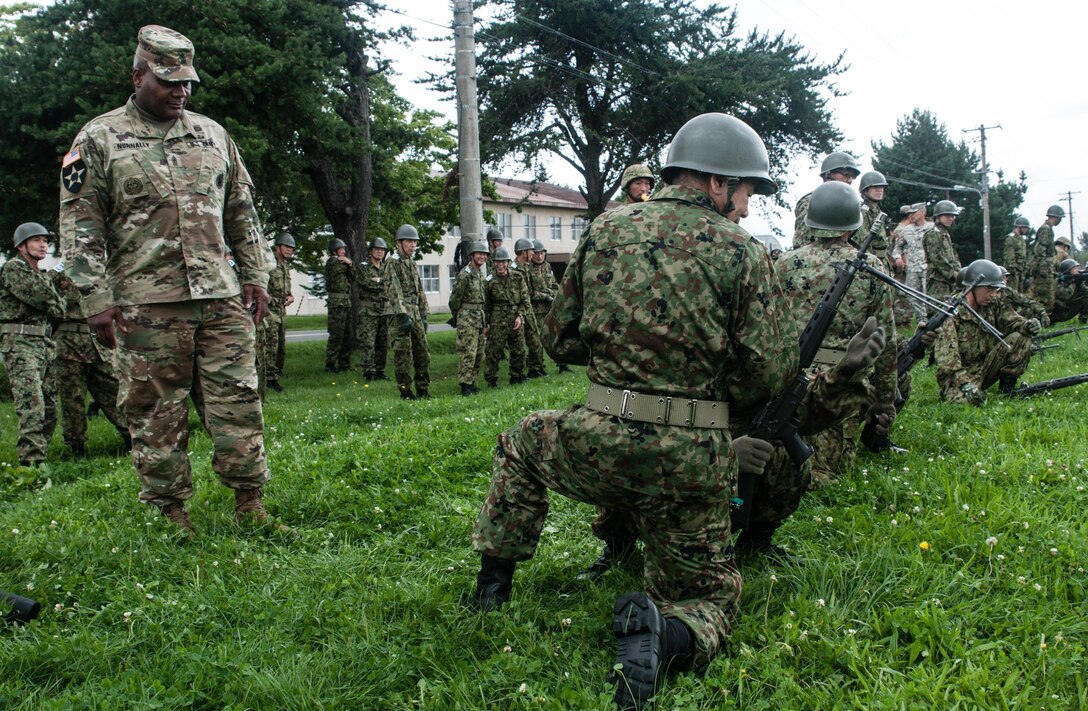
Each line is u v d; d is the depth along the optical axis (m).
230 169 4.88
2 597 3.53
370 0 17.94
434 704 2.75
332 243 16.52
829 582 3.64
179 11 15.14
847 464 5.54
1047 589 3.55
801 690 2.78
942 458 5.70
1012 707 2.66
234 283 4.73
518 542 3.34
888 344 5.16
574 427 2.98
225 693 2.84
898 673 2.86
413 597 3.57
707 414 2.90
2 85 14.49
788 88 24.47
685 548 3.00
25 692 2.92
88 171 4.38
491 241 15.20
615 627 2.74
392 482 5.48
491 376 13.27
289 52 15.60
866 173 9.66
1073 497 4.73
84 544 4.38
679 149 3.08
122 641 3.27
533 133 24.73
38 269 7.35
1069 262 18.22
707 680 2.81
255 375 4.82
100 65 14.36
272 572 4.00
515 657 2.96
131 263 4.50
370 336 14.48
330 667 3.03
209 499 5.26
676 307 2.84
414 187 27.19
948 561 3.89
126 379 4.57
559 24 23.84
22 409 7.24
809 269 5.22
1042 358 10.83
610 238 2.98
